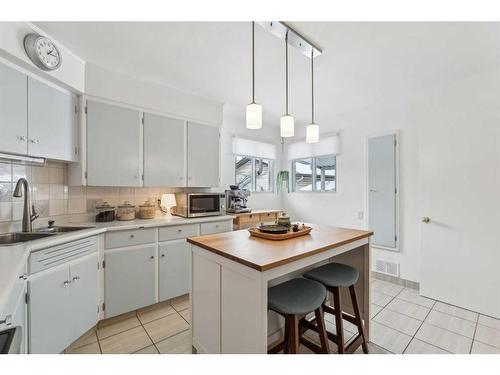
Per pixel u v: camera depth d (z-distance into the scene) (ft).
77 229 6.77
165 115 9.34
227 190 11.98
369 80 8.55
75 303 6.08
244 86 9.20
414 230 9.75
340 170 12.37
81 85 7.32
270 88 9.31
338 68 7.68
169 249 8.39
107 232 7.13
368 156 11.18
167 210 10.28
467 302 8.04
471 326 7.06
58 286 5.62
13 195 5.98
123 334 6.73
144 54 7.05
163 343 6.31
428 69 7.70
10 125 5.65
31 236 6.24
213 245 5.06
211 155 10.75
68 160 7.20
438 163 8.73
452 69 7.68
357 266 6.94
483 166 7.81
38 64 5.98
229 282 4.57
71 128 7.31
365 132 11.35
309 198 13.87
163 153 9.27
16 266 3.75
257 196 14.23
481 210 7.83
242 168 13.96
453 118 8.42
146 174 8.84
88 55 7.12
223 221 10.09
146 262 7.85
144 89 8.68
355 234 6.24
